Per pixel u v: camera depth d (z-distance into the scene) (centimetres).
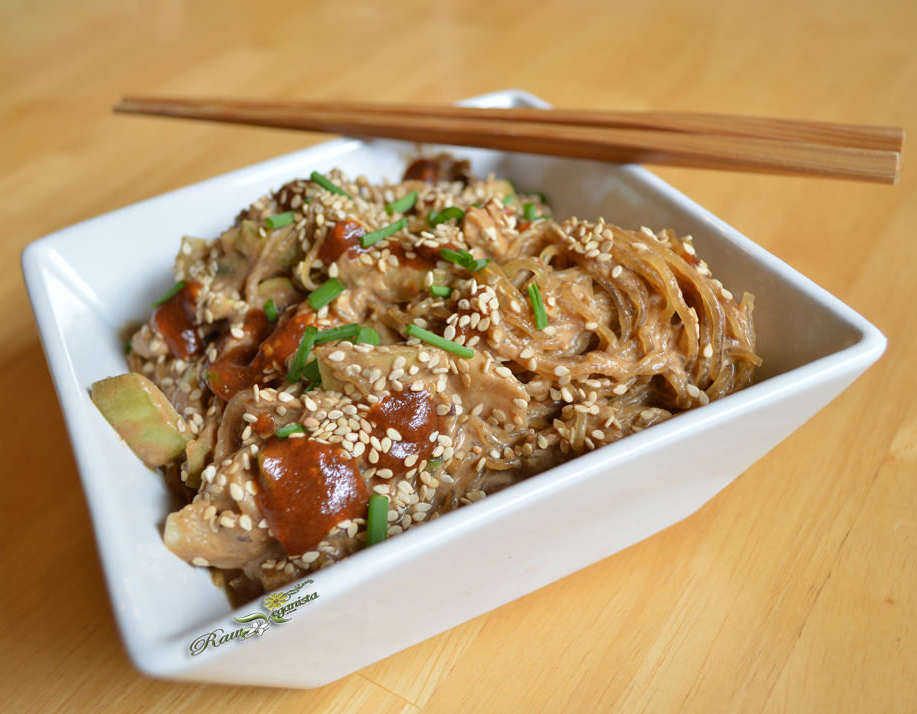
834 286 26
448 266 21
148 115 29
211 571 19
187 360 23
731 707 18
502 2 43
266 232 22
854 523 21
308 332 20
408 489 19
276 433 19
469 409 20
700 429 17
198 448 20
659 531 21
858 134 23
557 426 20
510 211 23
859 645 19
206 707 19
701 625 19
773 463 22
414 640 19
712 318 21
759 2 41
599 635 19
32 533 22
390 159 27
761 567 20
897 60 36
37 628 20
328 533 18
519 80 36
